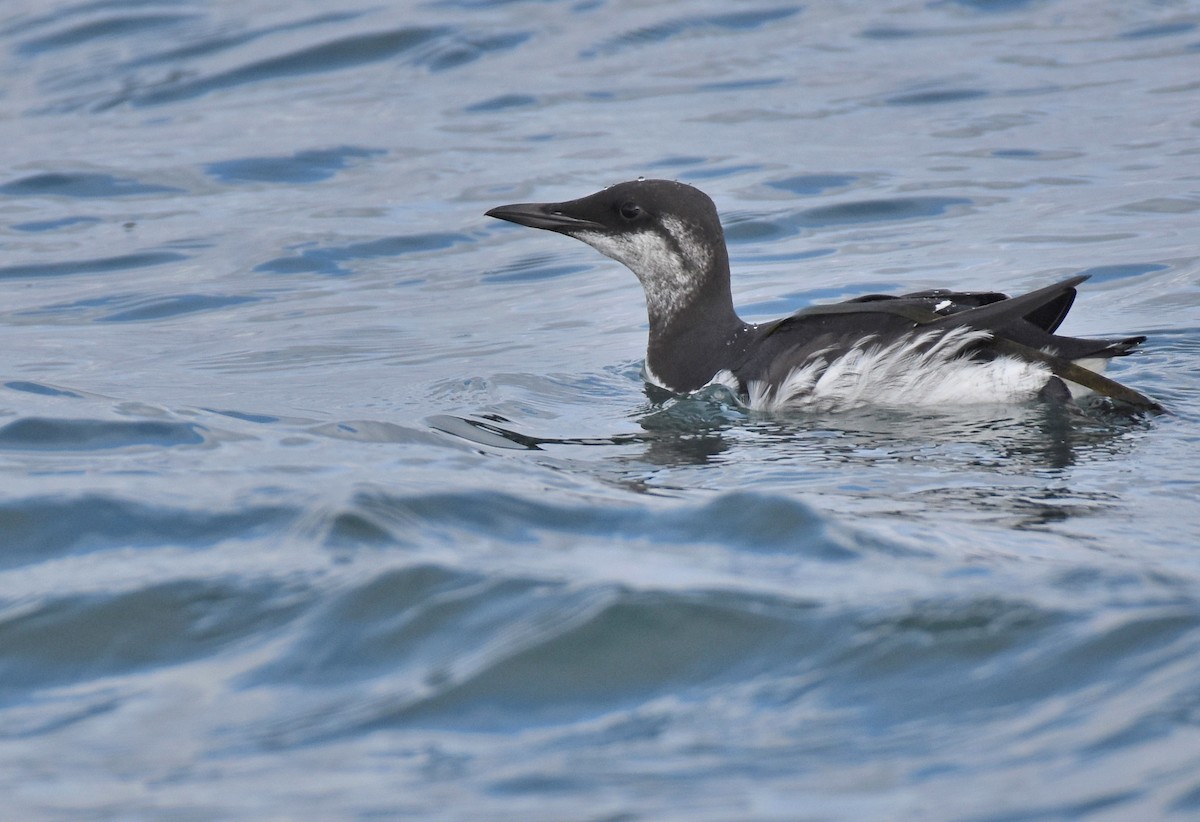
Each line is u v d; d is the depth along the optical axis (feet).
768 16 88.79
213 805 17.80
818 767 18.03
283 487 29.71
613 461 33.76
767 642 21.36
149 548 26.37
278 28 88.94
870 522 27.22
